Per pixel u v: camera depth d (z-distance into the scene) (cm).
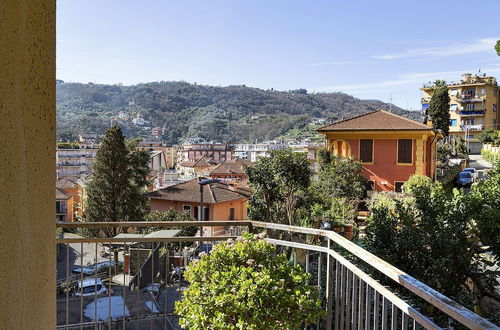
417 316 201
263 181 1692
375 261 246
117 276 757
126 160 3359
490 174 813
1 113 93
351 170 2264
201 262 343
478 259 646
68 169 6581
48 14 117
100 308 545
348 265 305
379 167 2542
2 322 94
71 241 400
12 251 98
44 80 115
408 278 204
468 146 6650
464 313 156
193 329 310
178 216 2966
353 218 1775
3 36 94
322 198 1795
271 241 394
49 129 118
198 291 319
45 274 116
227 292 312
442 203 645
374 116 2702
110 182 3303
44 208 115
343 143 2605
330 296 353
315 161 2662
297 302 317
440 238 598
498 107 6938
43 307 115
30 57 107
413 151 2483
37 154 111
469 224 659
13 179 98
